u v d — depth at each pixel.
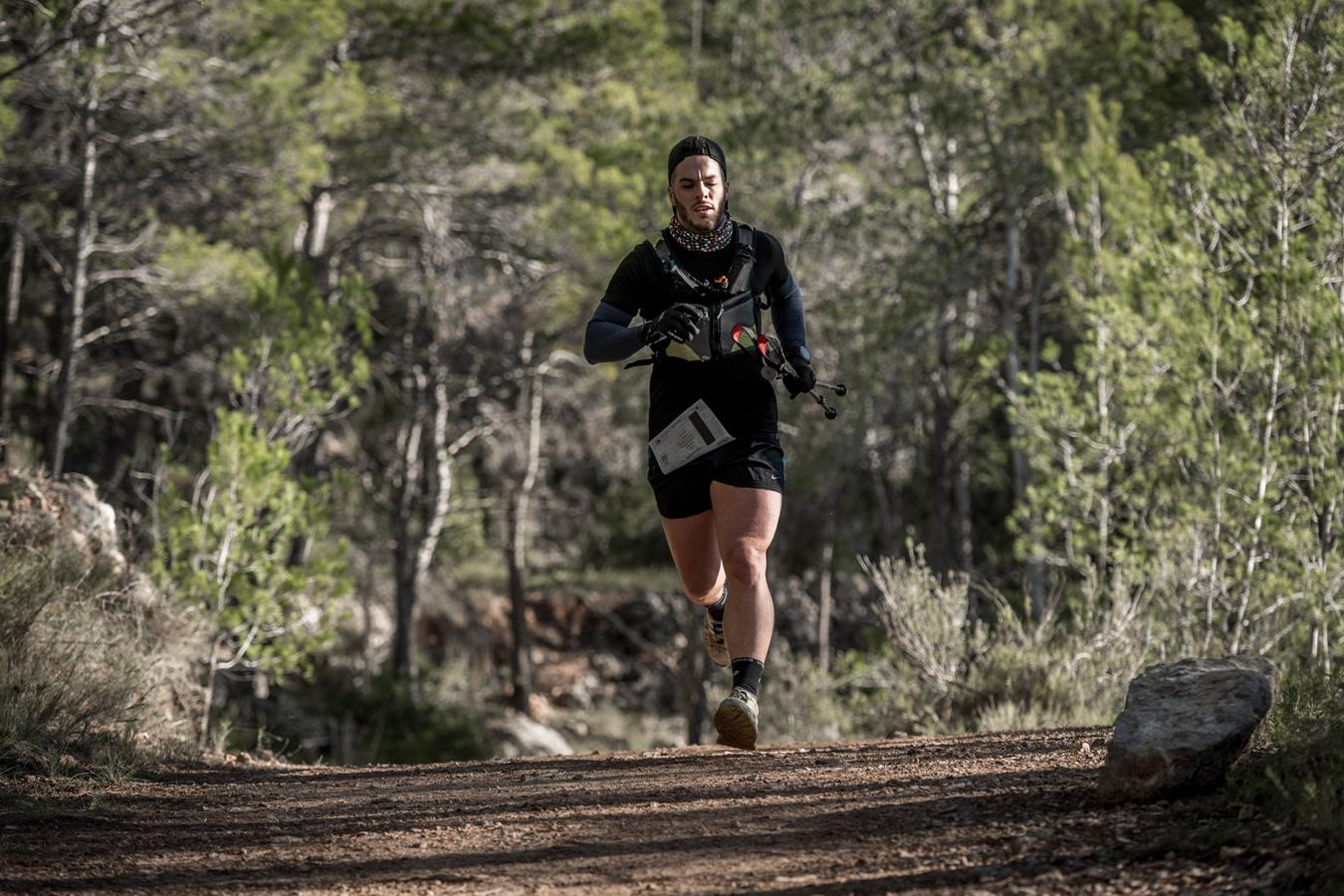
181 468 12.38
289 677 27.42
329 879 3.97
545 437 34.19
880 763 5.53
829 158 26.84
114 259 22.50
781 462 5.25
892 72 24.55
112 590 8.55
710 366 5.12
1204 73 12.71
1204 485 11.61
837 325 26.59
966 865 3.69
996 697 10.96
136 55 19.25
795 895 3.55
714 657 5.96
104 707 6.77
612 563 39.34
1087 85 20.66
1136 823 3.92
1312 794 3.61
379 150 23.78
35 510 8.84
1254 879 3.29
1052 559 13.28
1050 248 23.55
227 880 3.99
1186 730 4.19
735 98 26.86
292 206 24.28
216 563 11.45
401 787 5.70
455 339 28.00
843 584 36.19
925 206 27.27
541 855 4.13
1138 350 12.05
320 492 12.49
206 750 7.62
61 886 3.92
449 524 35.44
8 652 6.59
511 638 35.66
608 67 25.88
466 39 24.34
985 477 33.00
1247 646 10.70
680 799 4.90
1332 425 10.69
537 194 25.00
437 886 3.84
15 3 16.02
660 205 24.84
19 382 30.67
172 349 27.36
